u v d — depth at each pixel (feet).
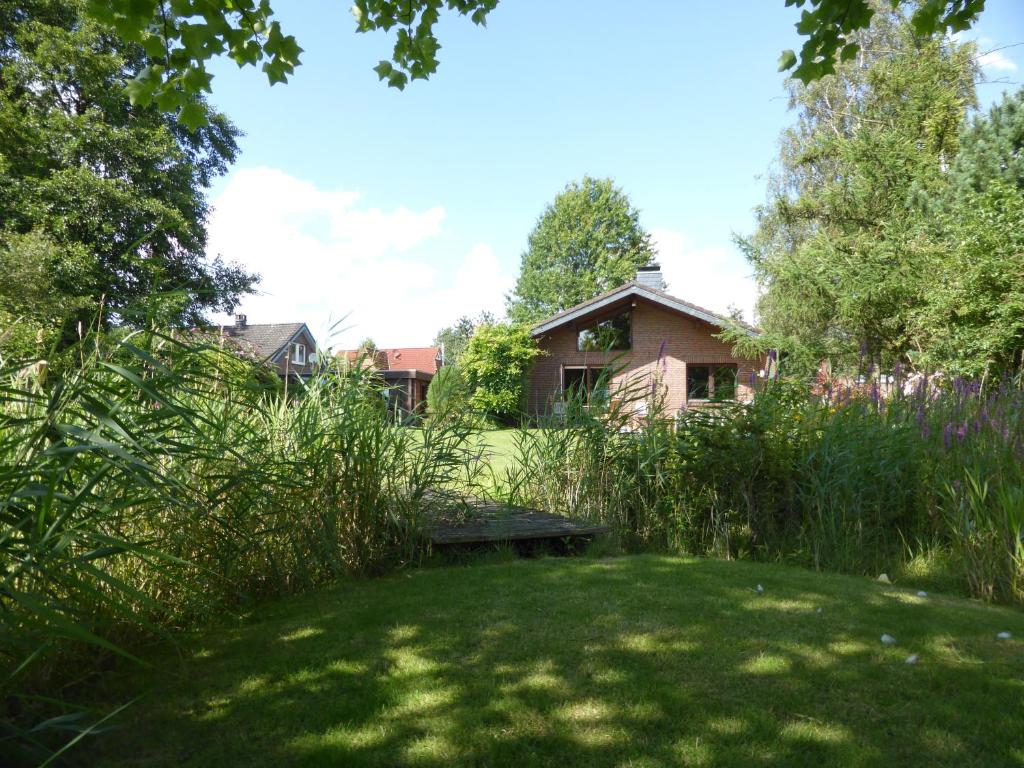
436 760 6.52
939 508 15.17
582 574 13.85
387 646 9.64
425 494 16.28
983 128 49.96
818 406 18.88
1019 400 17.69
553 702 7.77
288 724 7.29
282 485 12.22
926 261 42.68
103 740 6.95
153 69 12.46
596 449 19.10
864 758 6.56
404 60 15.83
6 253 44.75
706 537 17.53
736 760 6.52
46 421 7.62
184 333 11.04
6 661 7.62
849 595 12.30
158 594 10.23
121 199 63.26
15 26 65.41
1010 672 8.69
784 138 84.12
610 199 155.43
